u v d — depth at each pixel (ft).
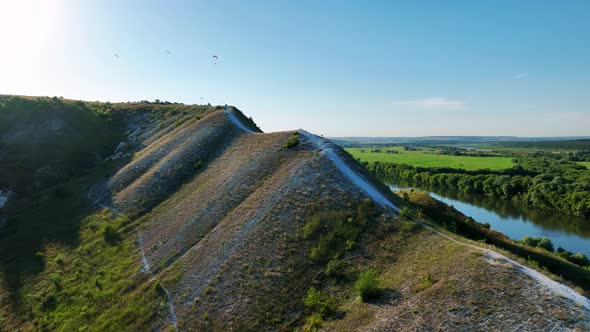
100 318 102.63
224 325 84.53
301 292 87.45
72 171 244.42
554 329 53.26
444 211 154.92
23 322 109.91
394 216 104.37
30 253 149.18
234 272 100.07
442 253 82.28
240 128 227.61
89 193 201.67
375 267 87.10
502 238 142.10
